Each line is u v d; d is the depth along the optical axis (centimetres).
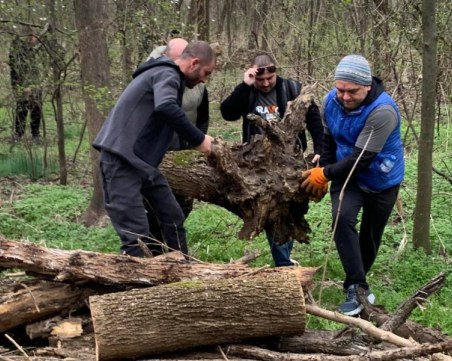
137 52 946
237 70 1502
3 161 1069
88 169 1102
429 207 665
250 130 573
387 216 525
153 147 468
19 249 383
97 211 800
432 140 654
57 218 806
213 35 2080
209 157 492
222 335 362
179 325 353
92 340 380
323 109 512
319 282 579
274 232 554
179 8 1049
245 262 460
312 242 695
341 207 502
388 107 476
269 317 365
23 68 948
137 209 466
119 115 461
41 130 1269
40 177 1048
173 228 498
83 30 758
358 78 465
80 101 1159
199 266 404
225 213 812
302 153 535
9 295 397
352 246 496
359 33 917
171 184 527
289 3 1164
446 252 673
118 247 684
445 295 560
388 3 874
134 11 876
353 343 380
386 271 623
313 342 381
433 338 404
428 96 644
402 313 395
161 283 393
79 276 384
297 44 1087
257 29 1730
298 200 529
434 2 632
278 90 566
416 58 928
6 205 855
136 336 347
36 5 882
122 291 394
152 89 459
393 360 347
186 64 462
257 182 517
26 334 394
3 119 1237
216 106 1496
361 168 483
